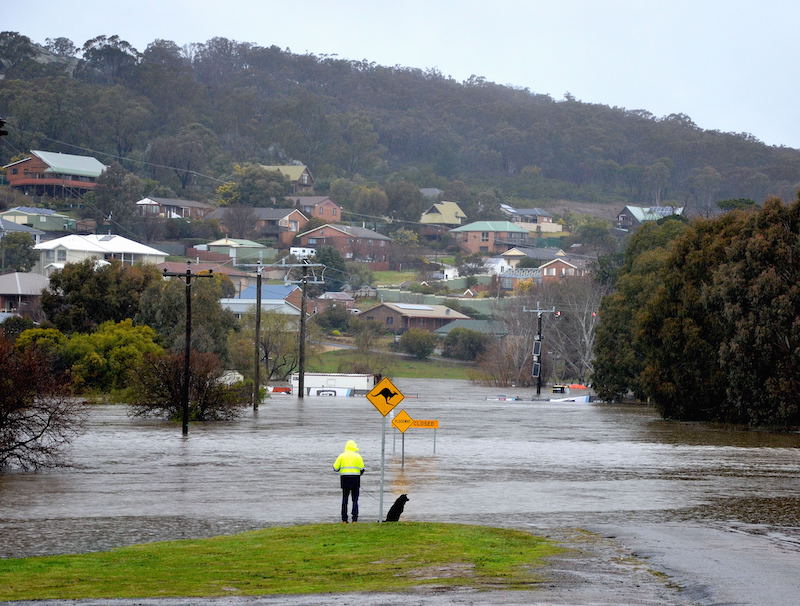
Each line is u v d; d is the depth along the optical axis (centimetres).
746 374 6475
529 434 5547
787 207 6788
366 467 3662
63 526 2352
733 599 1529
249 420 6350
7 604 1459
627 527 2336
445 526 2194
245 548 1934
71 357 8469
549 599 1506
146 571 1725
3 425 3597
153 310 9794
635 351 9412
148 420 6206
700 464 3981
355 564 1786
